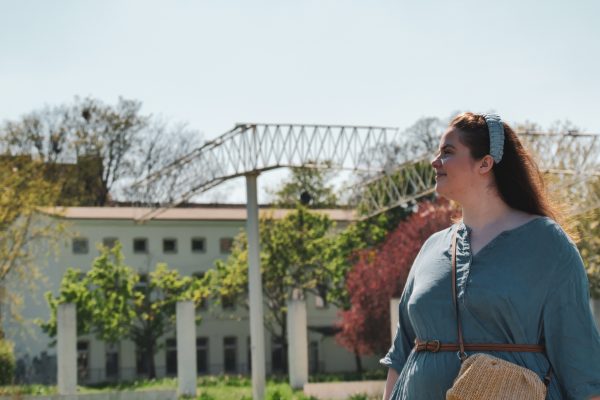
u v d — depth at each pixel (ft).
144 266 222.69
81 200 225.15
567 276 12.41
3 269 140.77
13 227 146.82
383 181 118.21
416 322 13.05
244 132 111.65
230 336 231.09
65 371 124.98
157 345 212.43
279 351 227.81
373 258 186.39
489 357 11.77
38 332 203.92
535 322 12.37
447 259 13.00
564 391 12.50
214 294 208.95
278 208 216.74
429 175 112.47
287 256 199.21
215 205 267.18
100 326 194.08
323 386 124.26
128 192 136.67
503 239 12.69
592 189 84.94
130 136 228.22
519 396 11.53
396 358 13.92
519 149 13.30
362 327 183.62
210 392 136.15
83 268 214.90
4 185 139.95
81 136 223.30
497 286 12.34
